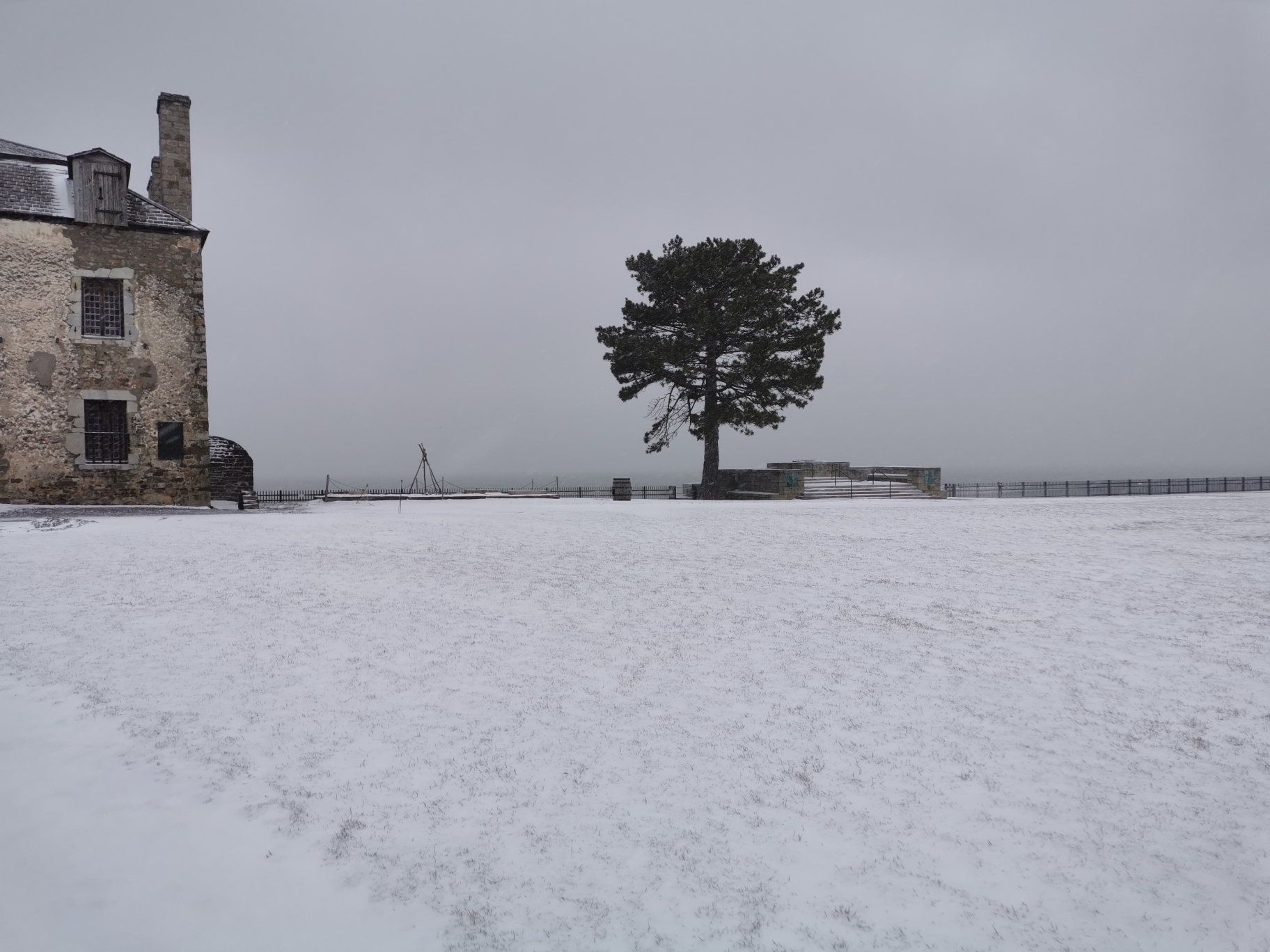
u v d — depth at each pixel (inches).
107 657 263.3
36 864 148.4
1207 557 511.8
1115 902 146.0
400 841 160.6
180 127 1090.1
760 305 1376.7
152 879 145.3
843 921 138.9
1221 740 216.4
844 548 553.3
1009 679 263.3
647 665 273.4
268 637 290.7
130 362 939.3
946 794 184.9
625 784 187.2
